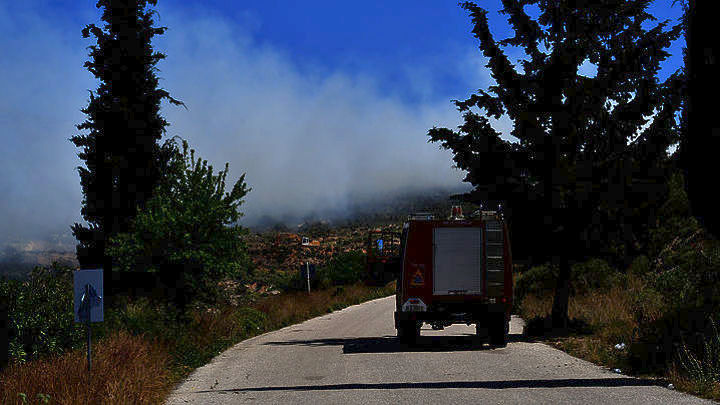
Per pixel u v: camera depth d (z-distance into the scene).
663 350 10.69
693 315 11.70
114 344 11.24
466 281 15.52
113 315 14.30
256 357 14.69
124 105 22.89
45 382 8.62
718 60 10.09
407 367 12.14
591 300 19.66
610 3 16.75
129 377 9.41
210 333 17.61
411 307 15.54
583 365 11.57
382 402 8.73
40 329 10.60
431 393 9.27
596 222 17.11
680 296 13.77
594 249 17.27
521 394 8.91
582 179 16.70
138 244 17.55
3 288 10.55
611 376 10.23
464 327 22.34
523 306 24.83
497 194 17.56
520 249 17.67
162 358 12.66
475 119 17.91
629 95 17.08
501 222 15.70
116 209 22.36
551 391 9.05
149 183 22.86
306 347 16.48
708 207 10.29
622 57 16.50
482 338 17.42
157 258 17.78
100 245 21.94
